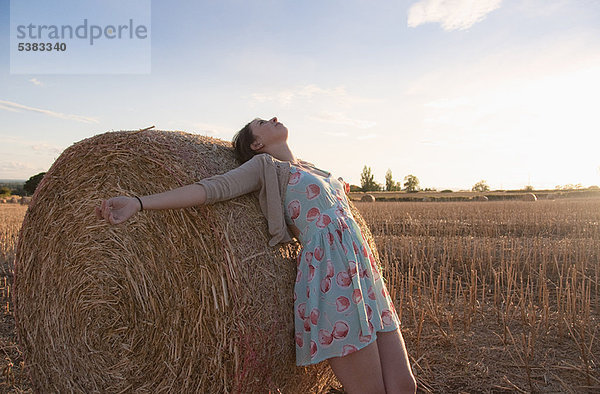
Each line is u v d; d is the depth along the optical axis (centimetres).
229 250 221
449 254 711
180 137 260
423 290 540
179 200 207
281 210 236
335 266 220
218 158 261
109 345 258
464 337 387
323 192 235
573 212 1398
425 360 342
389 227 1173
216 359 221
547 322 387
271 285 232
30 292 294
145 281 246
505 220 1269
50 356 286
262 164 237
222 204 230
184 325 232
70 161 272
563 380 309
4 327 418
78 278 269
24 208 2183
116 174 256
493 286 566
